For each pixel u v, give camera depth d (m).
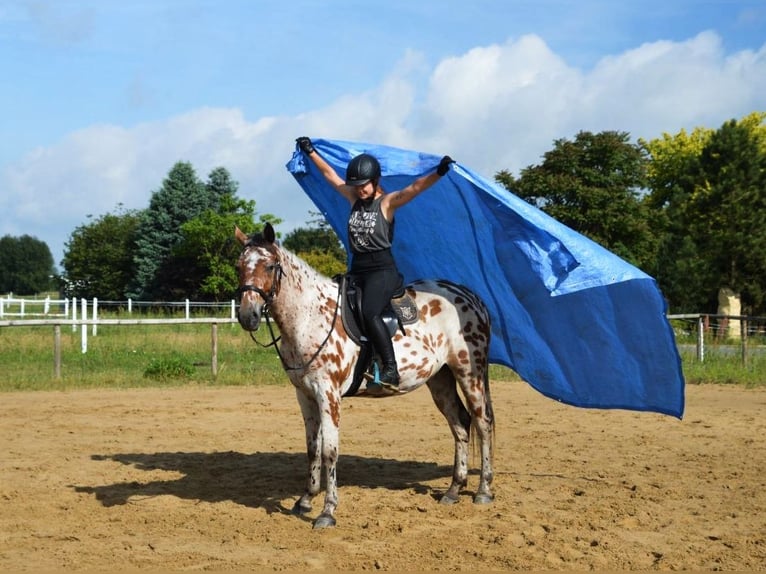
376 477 8.73
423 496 7.84
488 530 6.60
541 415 13.42
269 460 9.61
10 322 16.45
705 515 7.11
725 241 36.69
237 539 6.34
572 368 8.45
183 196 60.62
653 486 8.25
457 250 8.28
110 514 7.06
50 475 8.57
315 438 7.24
